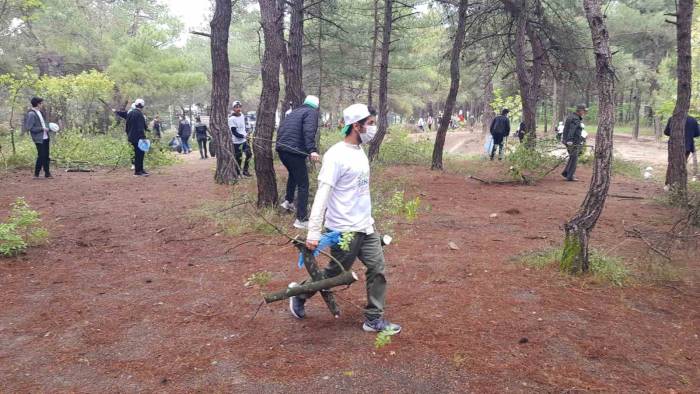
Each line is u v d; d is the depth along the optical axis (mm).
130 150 13766
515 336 3740
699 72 17109
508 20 15688
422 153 16734
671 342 3660
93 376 3250
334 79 28562
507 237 6586
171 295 4617
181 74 28047
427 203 8891
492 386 3086
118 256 5773
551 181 12109
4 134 20453
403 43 27594
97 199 9164
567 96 42156
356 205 3652
